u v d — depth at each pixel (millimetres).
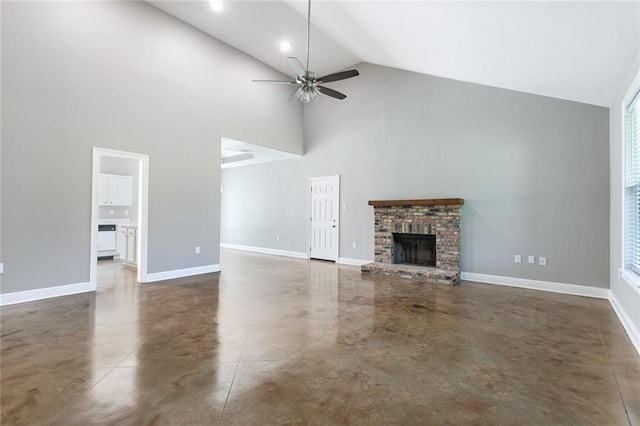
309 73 4074
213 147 5898
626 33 2627
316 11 4773
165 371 2252
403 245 6246
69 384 2070
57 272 4141
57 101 4098
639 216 3131
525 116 4895
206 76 5781
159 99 5133
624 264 3404
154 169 5090
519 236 4934
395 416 1779
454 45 4098
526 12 2824
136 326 3113
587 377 2219
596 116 4359
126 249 6387
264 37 5840
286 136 7391
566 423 1732
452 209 5438
